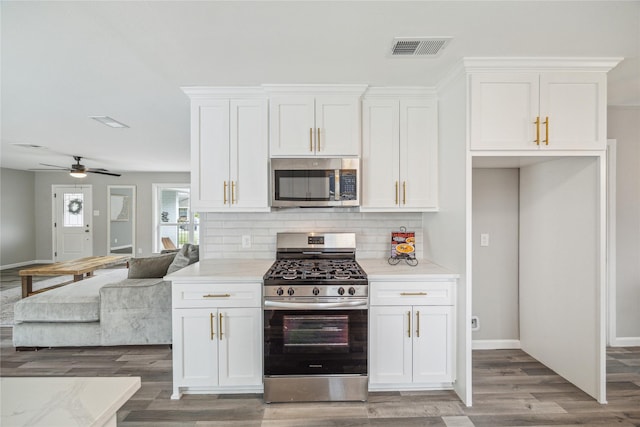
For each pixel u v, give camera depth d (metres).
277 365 2.35
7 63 2.29
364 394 2.37
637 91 2.85
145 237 8.90
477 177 3.31
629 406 2.34
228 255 3.18
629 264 3.30
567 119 2.33
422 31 1.91
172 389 2.58
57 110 3.36
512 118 2.32
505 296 3.32
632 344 3.30
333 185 2.72
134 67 2.36
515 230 3.31
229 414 2.26
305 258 3.08
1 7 1.64
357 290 2.34
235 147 2.79
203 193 2.80
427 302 2.47
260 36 1.94
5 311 4.64
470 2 1.64
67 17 1.74
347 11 1.70
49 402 0.86
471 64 2.27
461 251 2.42
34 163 7.14
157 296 3.35
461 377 2.42
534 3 1.65
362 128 2.80
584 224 2.51
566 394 2.49
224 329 2.43
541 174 2.96
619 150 3.27
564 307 2.70
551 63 2.29
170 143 5.01
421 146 2.82
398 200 2.81
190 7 1.66
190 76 2.52
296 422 2.17
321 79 2.58
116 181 8.84
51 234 8.74
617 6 1.68
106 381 0.97
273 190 2.73
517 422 2.17
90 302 3.34
